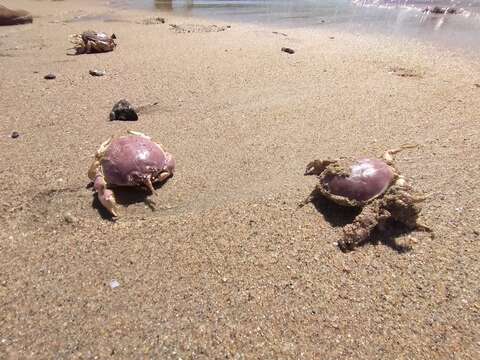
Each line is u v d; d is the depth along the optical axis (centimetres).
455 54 71
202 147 39
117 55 68
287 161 36
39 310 22
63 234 28
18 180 33
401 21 104
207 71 60
